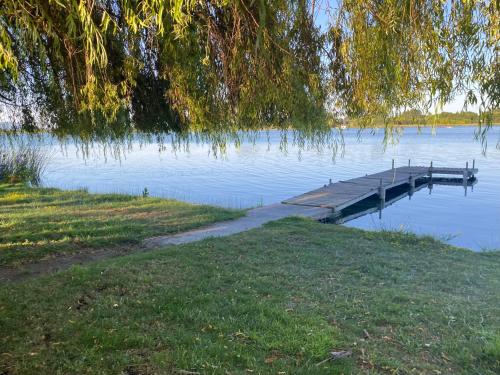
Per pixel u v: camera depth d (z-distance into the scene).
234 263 6.44
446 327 4.34
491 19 1.66
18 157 18.25
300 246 7.78
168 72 2.99
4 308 4.49
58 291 5.02
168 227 9.34
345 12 2.09
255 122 2.97
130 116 3.20
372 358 3.62
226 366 3.43
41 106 3.22
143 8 1.90
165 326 4.15
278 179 24.70
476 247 11.44
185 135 3.32
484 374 3.48
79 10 1.91
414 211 17.39
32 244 7.50
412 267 6.76
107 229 8.77
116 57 2.95
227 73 2.83
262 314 4.44
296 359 3.57
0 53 1.88
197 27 2.67
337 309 4.75
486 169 31.08
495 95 1.69
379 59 1.94
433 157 38.41
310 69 2.57
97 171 27.09
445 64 1.78
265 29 2.44
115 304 4.66
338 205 13.98
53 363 3.42
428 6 1.79
